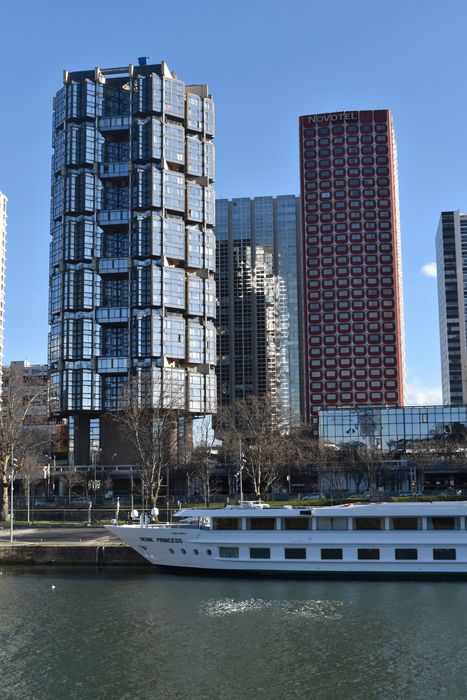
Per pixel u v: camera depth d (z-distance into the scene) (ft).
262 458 446.60
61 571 232.12
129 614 180.14
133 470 604.08
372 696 131.13
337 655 150.82
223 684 136.67
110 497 528.63
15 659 150.10
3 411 372.17
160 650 154.51
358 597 194.18
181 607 185.78
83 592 202.08
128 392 488.44
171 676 140.56
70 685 136.87
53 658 150.61
